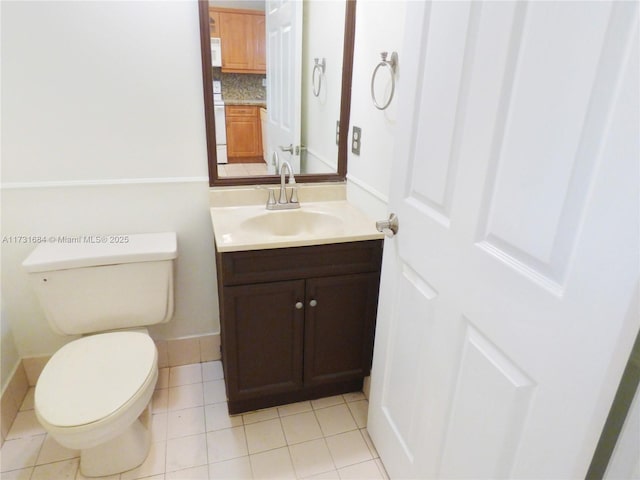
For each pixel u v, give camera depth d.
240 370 1.56
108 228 1.66
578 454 0.64
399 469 1.32
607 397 0.59
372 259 1.54
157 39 1.47
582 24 0.57
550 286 0.66
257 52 1.61
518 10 0.68
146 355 1.41
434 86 0.96
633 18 0.50
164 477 1.40
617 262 0.54
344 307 1.58
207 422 1.63
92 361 1.37
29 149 1.48
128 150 1.58
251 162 1.74
